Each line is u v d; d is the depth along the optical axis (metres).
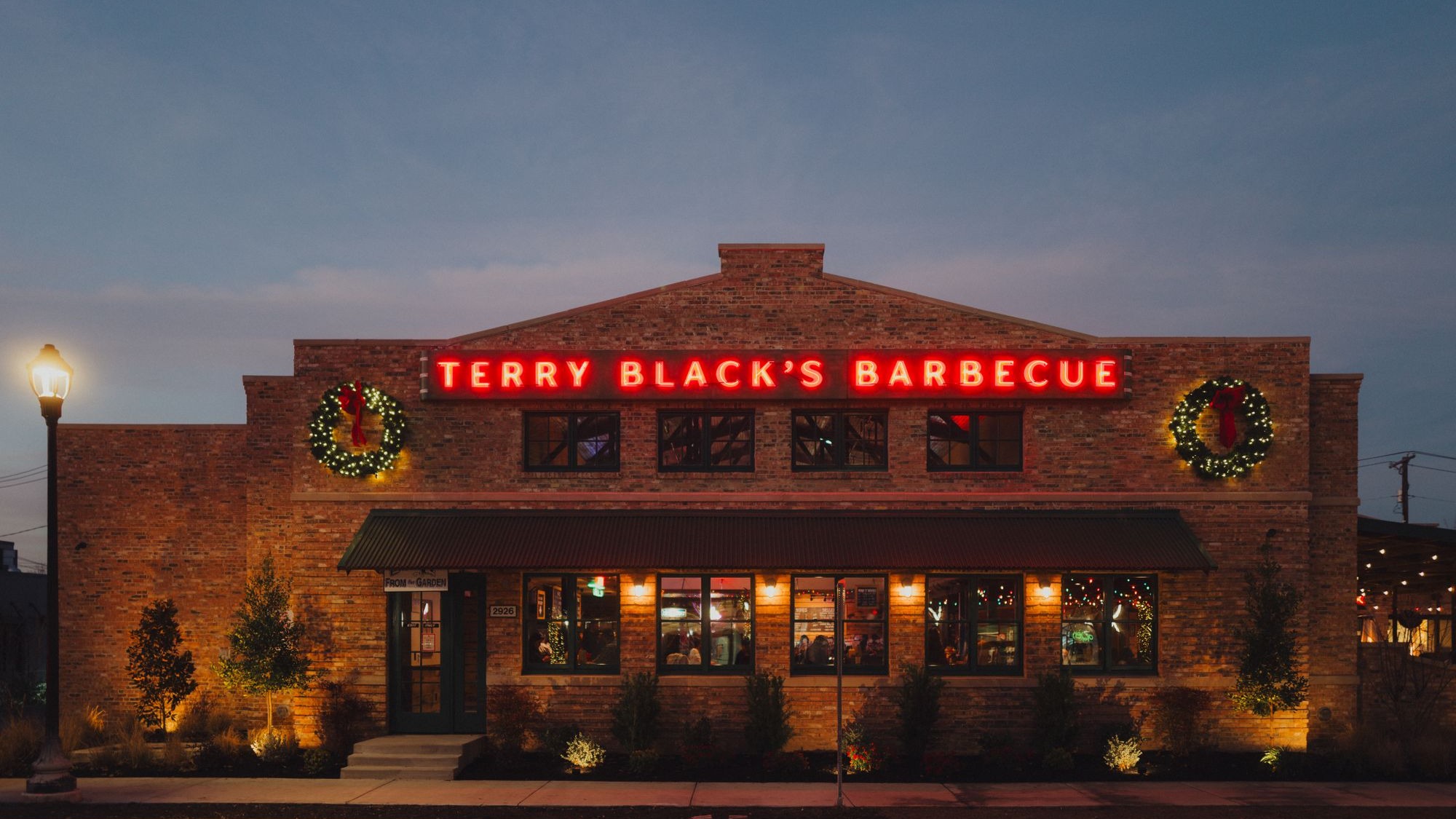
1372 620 34.06
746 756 17.64
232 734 18.42
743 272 19.23
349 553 17.70
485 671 18.53
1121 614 18.64
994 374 18.66
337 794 15.02
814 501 18.77
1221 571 18.53
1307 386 18.88
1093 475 18.80
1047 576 18.38
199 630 20.36
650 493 18.80
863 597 18.67
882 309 19.14
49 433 15.26
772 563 17.45
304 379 19.12
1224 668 18.31
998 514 18.58
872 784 15.82
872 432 19.17
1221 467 18.55
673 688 18.25
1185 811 14.05
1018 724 18.11
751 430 19.16
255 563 19.59
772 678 17.98
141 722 18.92
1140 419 18.86
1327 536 19.19
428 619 18.72
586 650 18.72
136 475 20.69
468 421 19.03
